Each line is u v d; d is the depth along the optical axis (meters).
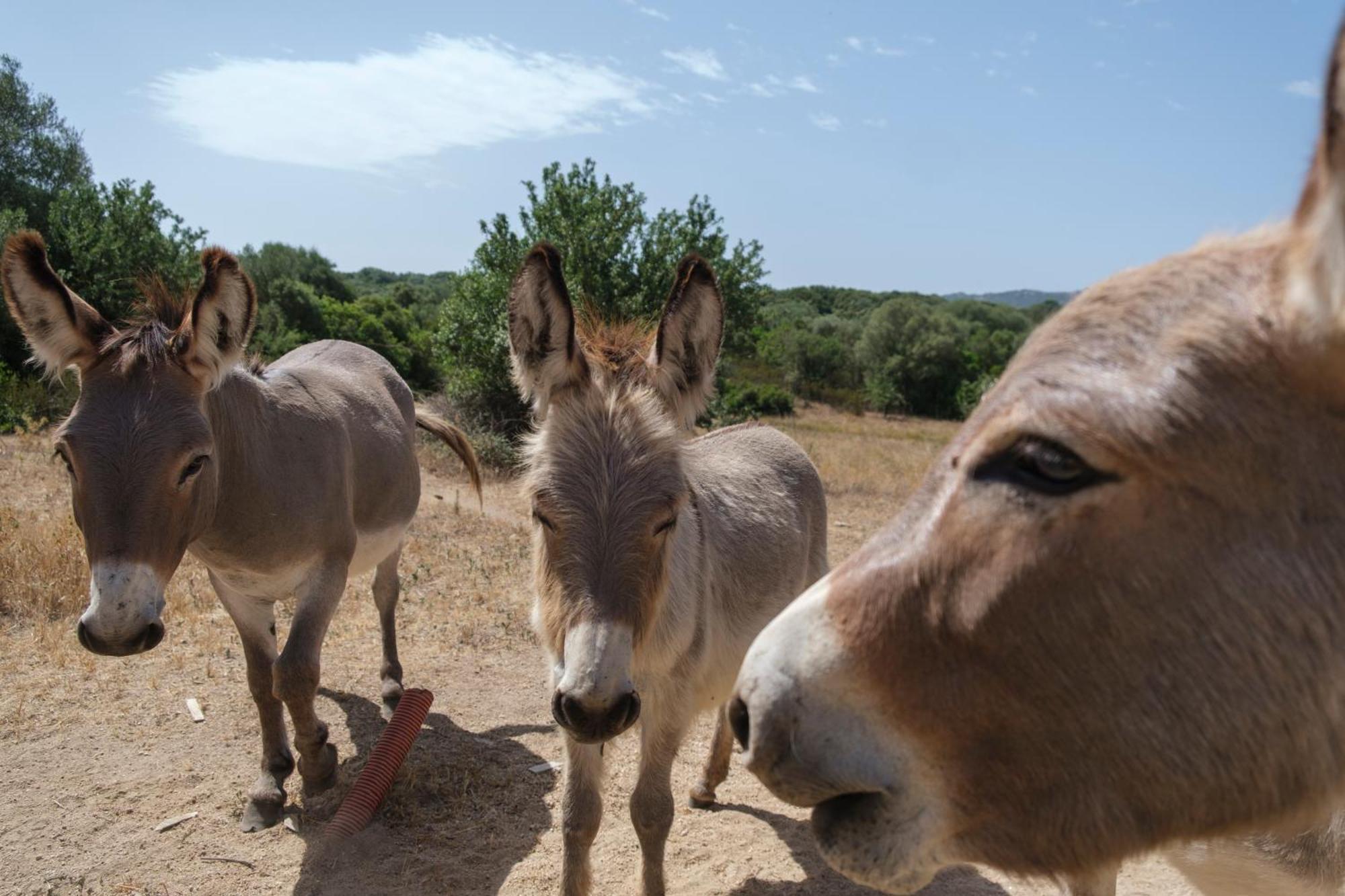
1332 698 1.38
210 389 3.90
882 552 1.67
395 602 5.89
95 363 3.78
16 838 4.13
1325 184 1.25
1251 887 2.44
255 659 4.57
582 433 3.19
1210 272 1.49
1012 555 1.48
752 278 17.34
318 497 4.54
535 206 16.31
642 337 3.86
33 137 27.31
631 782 4.93
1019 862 1.58
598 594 2.95
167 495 3.62
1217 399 1.38
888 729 1.61
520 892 3.92
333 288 54.97
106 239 19.50
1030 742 1.52
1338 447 1.36
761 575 4.22
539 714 5.70
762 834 4.48
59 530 7.71
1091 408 1.42
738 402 23.92
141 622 3.49
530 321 3.37
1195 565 1.39
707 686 3.89
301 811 4.47
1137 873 4.15
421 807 4.57
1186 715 1.41
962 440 1.64
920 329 60.22
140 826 4.28
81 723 5.18
